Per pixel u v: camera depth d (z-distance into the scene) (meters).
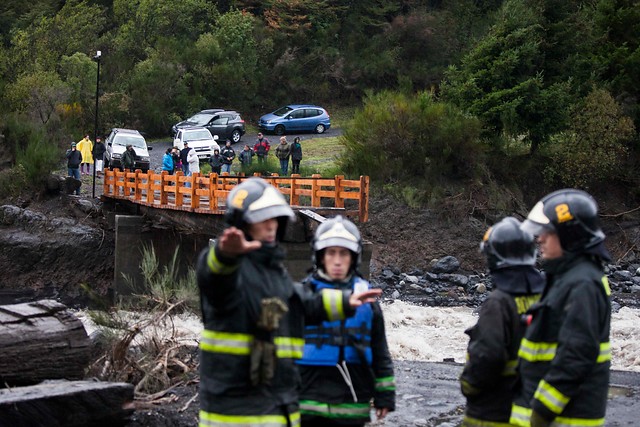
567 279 5.66
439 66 67.75
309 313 5.82
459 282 32.28
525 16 38.88
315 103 66.19
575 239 5.69
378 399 6.70
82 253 34.94
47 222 35.97
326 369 6.55
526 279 6.20
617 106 38.91
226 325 5.41
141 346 11.02
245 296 5.39
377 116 37.66
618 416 10.42
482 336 6.10
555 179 39.56
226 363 5.40
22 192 37.69
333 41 68.94
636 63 40.84
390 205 36.50
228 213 5.52
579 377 5.43
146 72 58.09
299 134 57.16
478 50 39.62
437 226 36.00
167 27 63.34
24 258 35.12
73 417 8.03
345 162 38.47
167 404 9.72
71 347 8.95
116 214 35.53
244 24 63.50
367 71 66.69
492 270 6.33
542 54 39.28
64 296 33.62
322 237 6.59
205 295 5.38
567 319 5.51
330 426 6.54
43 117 49.34
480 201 36.94
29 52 57.34
